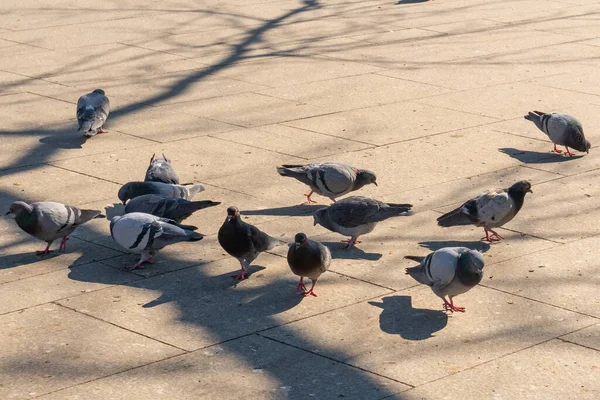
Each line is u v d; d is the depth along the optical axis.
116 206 9.99
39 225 8.57
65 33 18.34
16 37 17.89
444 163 11.51
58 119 13.07
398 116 13.42
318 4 22.11
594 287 8.29
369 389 6.58
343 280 8.43
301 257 7.83
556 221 9.81
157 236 8.36
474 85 15.14
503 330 7.51
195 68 15.92
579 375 6.81
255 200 10.30
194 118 13.22
